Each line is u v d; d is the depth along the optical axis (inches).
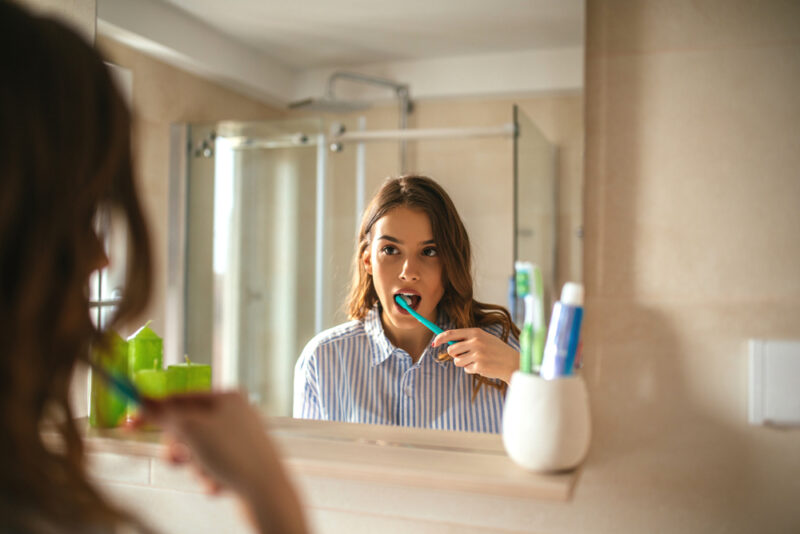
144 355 35.3
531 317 27.2
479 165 32.6
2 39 13.9
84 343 15.8
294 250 36.7
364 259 35.3
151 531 15.6
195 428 16.6
